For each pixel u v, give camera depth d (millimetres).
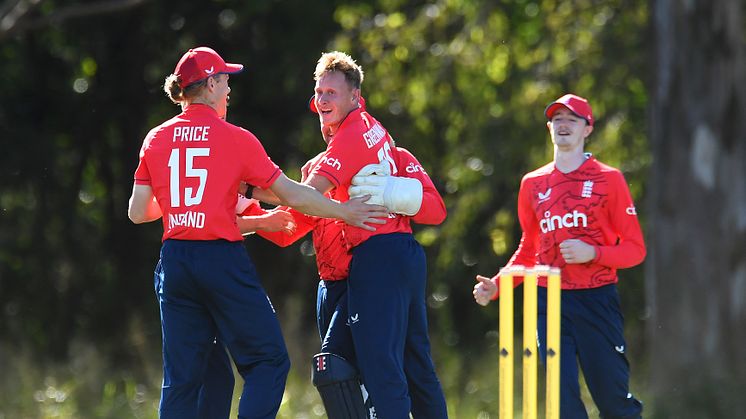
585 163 23609
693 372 39812
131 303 63719
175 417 20109
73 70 64375
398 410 20141
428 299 58438
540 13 50156
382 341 20250
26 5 46812
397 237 20750
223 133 20031
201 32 62250
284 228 22328
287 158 62906
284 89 60812
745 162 41125
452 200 52250
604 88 47719
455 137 51812
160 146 20234
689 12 40938
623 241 23094
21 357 46031
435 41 49625
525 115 48625
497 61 48938
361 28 50094
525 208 24125
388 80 49000
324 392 20641
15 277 62438
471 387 44812
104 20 62031
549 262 23500
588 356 23422
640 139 48125
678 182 41188
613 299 23312
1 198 63000
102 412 38969
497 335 56250
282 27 61594
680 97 41156
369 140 20781
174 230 19984
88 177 67000
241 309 19953
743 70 41281
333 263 21469
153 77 63906
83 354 49781
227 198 20000
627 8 48000
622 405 23703
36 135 63000
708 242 40844
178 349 20203
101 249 65125
